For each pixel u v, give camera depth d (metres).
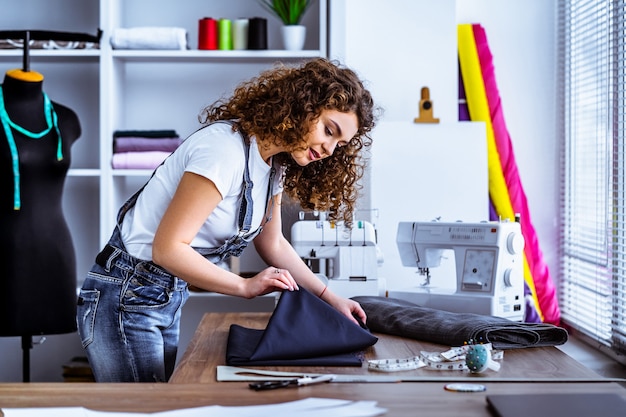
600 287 3.94
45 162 3.35
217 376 1.75
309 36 4.44
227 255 2.27
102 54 4.02
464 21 4.53
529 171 4.56
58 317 3.40
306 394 1.56
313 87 2.00
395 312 2.33
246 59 4.22
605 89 3.92
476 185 4.19
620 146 3.67
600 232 4.01
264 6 4.34
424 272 2.95
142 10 4.44
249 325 2.47
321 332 1.94
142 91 4.46
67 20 4.46
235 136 2.03
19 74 3.34
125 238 2.19
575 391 1.62
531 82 4.54
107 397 1.52
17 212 3.31
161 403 1.47
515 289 2.76
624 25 3.61
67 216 4.49
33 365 4.54
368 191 4.16
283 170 2.30
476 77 4.38
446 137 4.20
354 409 1.44
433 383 1.67
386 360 1.88
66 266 3.43
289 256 2.37
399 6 4.31
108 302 2.18
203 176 1.95
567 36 4.42
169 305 2.22
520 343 2.08
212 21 4.09
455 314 2.29
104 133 4.04
